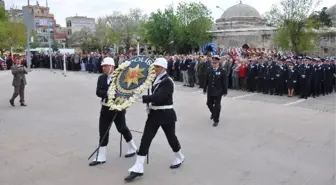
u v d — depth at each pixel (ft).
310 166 18.39
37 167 18.04
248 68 51.65
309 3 106.63
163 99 16.35
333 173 17.40
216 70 28.37
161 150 21.02
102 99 18.45
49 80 66.59
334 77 54.39
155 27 144.15
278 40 109.19
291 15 106.52
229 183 16.06
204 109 35.17
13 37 142.82
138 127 26.91
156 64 16.62
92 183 15.98
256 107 36.78
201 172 17.46
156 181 16.26
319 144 22.45
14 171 17.47
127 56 76.95
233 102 40.40
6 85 57.41
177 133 25.29
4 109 34.73
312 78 46.42
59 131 25.54
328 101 42.75
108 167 18.08
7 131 25.44
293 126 27.53
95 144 22.21
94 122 28.60
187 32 138.62
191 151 20.92
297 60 50.03
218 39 144.25
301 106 38.19
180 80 65.87
